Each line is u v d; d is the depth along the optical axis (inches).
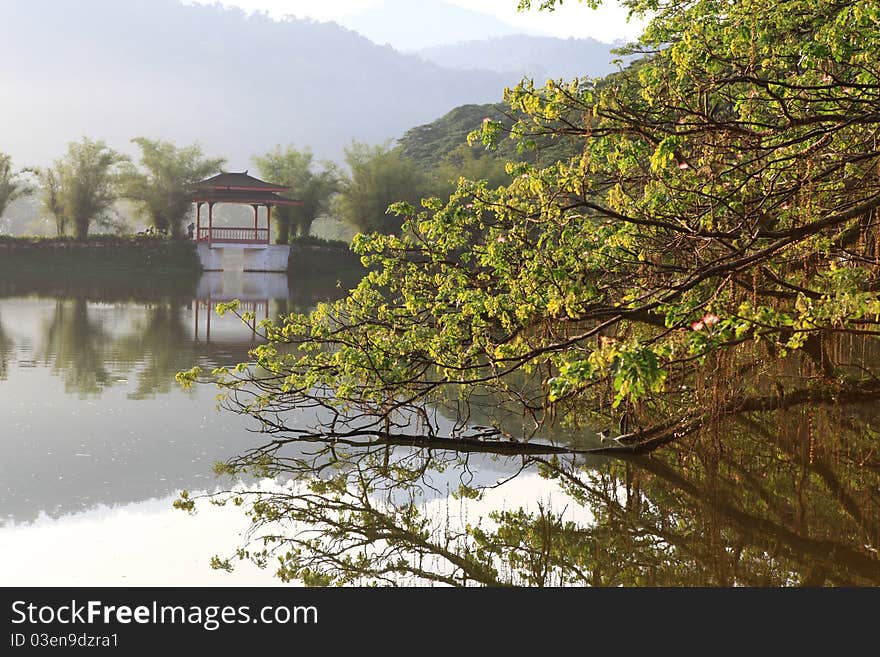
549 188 286.7
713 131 251.4
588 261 289.6
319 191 2273.6
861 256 268.4
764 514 286.2
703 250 288.0
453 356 348.2
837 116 238.5
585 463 345.7
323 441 370.6
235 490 301.6
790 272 308.7
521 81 251.9
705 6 285.6
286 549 250.8
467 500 301.0
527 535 267.1
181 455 339.0
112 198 2245.3
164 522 266.8
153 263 1941.4
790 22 267.3
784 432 361.7
